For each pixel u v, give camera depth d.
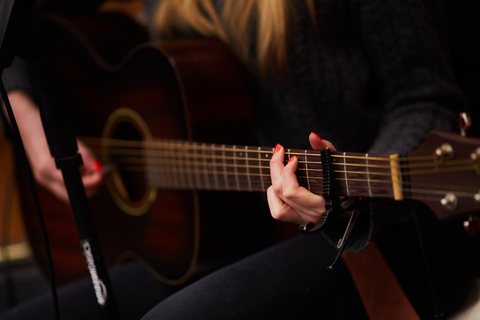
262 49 1.37
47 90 1.16
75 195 1.17
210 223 1.46
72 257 1.77
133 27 1.73
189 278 1.50
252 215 1.48
